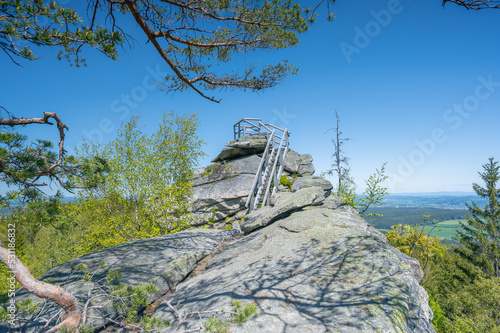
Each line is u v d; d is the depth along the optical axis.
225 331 2.67
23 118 3.36
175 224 11.54
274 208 7.57
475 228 28.33
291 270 4.19
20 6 3.02
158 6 5.49
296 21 5.30
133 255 6.02
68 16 3.34
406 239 12.66
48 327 3.30
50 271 5.25
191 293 4.50
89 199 11.50
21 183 3.15
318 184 11.44
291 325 2.95
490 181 28.27
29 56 3.23
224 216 12.70
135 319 3.84
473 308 15.69
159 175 12.42
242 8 5.15
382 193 10.15
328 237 5.03
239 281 4.22
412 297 3.35
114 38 3.67
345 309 3.02
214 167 14.56
